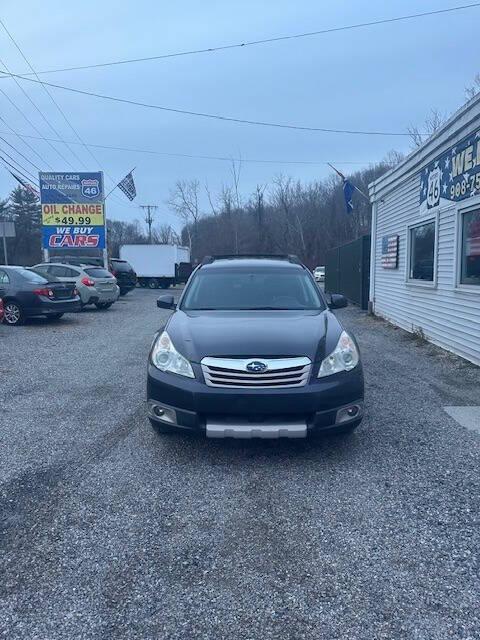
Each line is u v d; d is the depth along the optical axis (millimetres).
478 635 2521
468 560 3127
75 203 25422
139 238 82375
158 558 3168
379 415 5812
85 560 3145
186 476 4277
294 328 4805
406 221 12445
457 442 5000
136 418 5797
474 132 8227
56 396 6738
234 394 4242
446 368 8203
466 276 8820
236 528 3498
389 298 14227
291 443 4965
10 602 2777
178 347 4621
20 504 3812
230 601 2779
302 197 65125
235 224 63875
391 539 3354
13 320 13797
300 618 2648
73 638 2520
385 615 2664
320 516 3641
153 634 2547
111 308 19688
